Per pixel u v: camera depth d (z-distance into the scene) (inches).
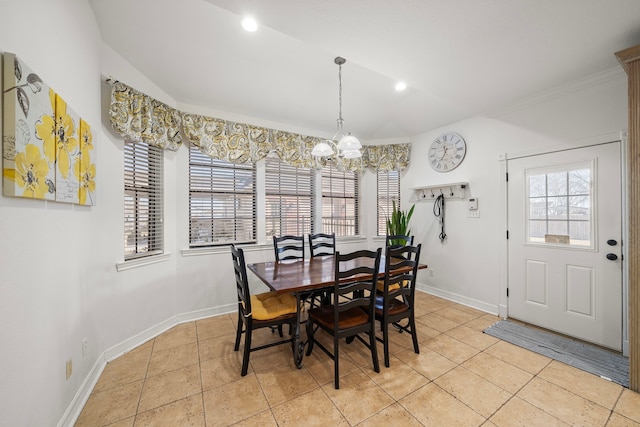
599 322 89.6
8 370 39.0
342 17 61.4
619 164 85.1
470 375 74.9
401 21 62.6
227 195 126.8
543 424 57.6
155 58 91.0
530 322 107.5
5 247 38.9
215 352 88.2
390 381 72.4
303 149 145.1
